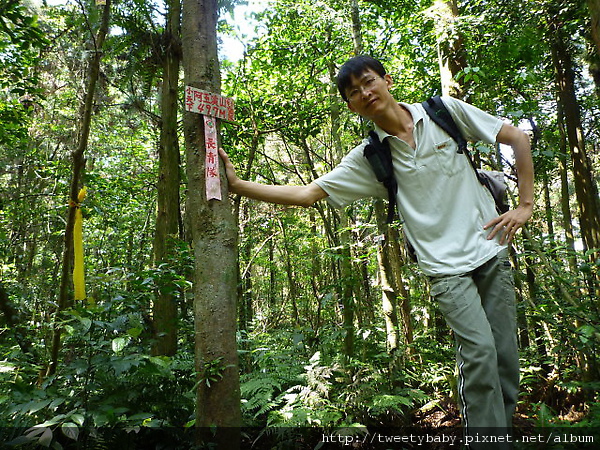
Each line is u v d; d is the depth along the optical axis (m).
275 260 9.64
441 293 1.79
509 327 1.82
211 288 1.95
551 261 3.32
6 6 3.55
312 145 9.27
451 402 3.55
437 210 1.85
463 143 1.88
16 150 6.99
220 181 2.02
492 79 3.52
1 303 3.05
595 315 2.87
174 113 3.66
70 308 2.57
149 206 7.30
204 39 2.08
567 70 5.22
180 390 2.62
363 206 6.16
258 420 3.03
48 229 6.96
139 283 2.89
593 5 1.74
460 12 4.21
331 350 4.06
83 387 2.37
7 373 2.46
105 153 8.26
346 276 3.77
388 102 1.91
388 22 6.08
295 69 6.00
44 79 7.42
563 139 5.60
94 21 3.23
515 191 5.18
